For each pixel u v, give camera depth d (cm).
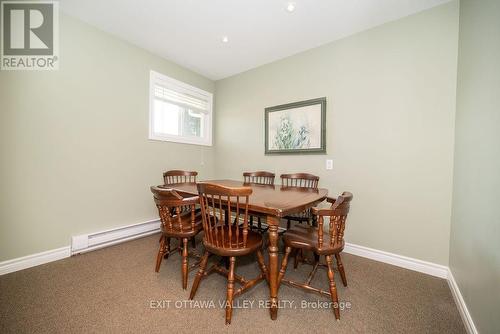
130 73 247
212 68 311
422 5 178
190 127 329
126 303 137
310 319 126
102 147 225
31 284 155
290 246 143
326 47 240
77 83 205
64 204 199
